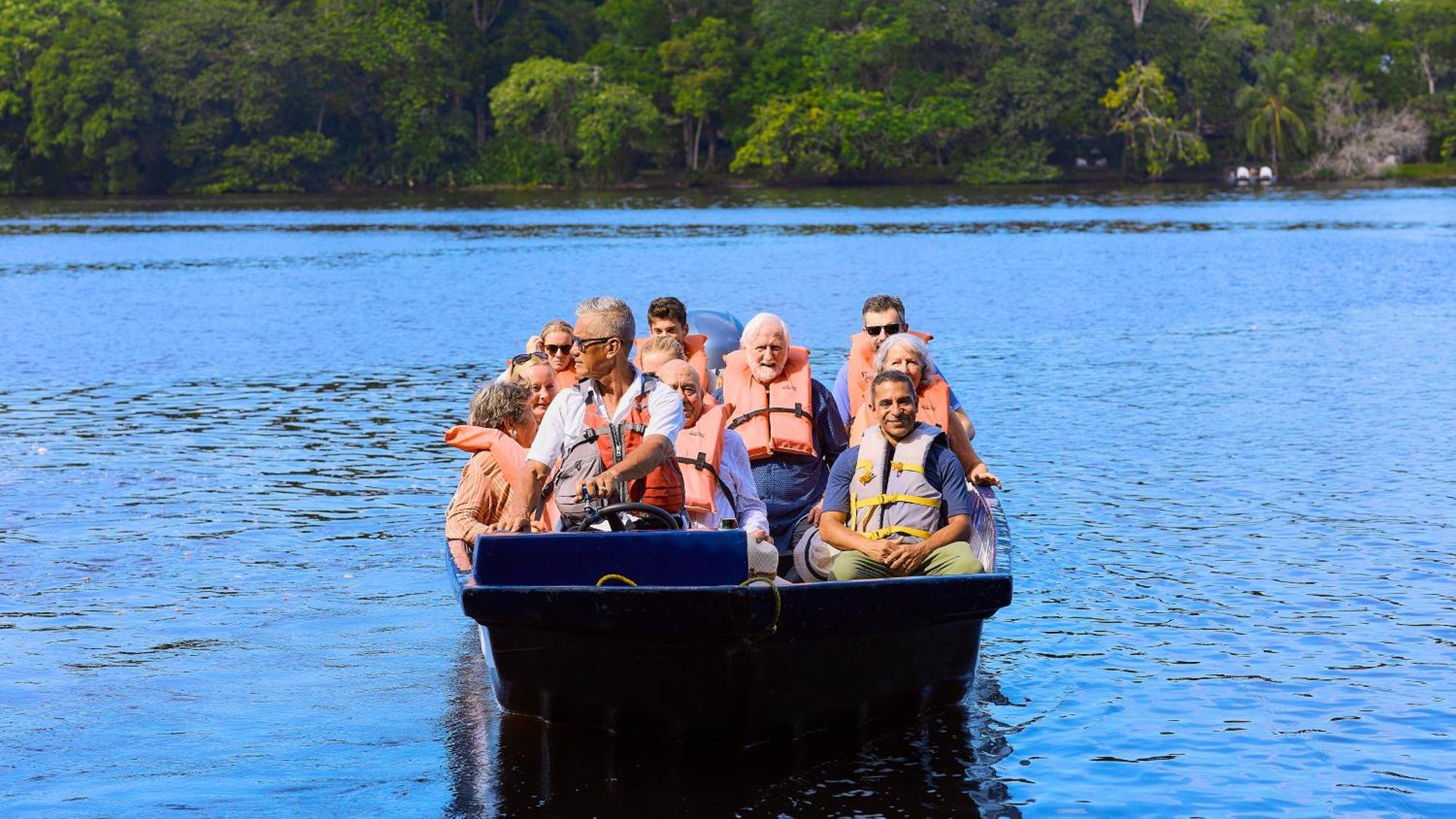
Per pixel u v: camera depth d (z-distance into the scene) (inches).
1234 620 365.7
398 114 4463.6
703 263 1724.9
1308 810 257.1
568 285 1450.5
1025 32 4347.9
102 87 4173.2
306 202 3826.3
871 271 1593.3
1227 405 698.8
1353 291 1302.9
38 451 605.6
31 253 1984.5
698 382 325.4
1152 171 4384.8
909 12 4360.2
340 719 305.7
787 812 257.0
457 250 2004.2
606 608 273.0
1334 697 312.0
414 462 584.7
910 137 4269.2
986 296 1300.4
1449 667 329.1
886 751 285.6
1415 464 550.6
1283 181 4495.6
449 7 4714.6
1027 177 4399.6
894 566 307.4
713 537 276.4
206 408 731.4
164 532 464.4
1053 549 436.8
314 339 1035.9
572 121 4441.4
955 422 368.5
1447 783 267.9
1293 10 5068.9
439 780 272.8
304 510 498.0
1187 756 281.3
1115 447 596.1
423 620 374.6
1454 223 2370.8
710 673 278.7
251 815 258.7
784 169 4402.1
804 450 368.2
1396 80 4756.4
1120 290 1343.5
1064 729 295.9
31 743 292.5
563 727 299.1
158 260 1846.7
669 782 271.0
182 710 311.1
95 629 366.3
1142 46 4461.1
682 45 4409.5
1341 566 413.1
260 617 376.5
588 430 295.1
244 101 4247.0
